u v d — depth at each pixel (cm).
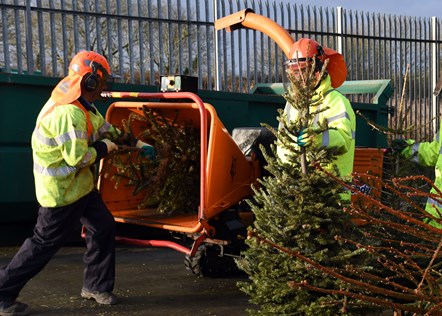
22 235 710
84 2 923
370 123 421
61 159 457
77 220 477
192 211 575
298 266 369
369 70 1316
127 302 502
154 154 533
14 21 858
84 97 472
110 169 557
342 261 374
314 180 379
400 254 297
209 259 570
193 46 1049
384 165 456
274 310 380
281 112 396
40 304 492
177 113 554
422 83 1395
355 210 294
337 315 366
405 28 1371
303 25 1210
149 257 671
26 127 649
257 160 543
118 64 966
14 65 909
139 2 975
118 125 558
